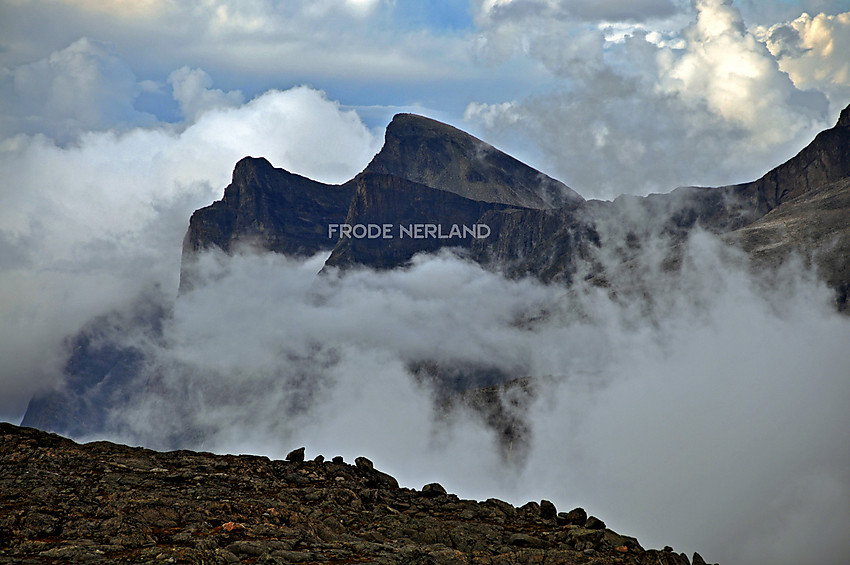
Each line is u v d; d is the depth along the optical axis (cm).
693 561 2375
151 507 2167
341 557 1953
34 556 1812
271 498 2412
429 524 2380
